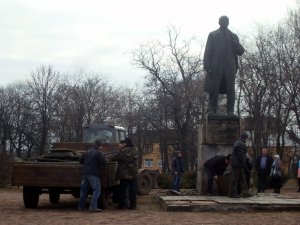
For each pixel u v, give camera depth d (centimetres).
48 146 6719
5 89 7269
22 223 1105
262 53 4256
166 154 5222
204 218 1188
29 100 6906
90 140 2038
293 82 3972
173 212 1332
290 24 4144
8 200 1884
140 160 6072
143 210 1426
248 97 4359
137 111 6475
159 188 2953
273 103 4253
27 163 1435
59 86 6881
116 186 1552
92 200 1366
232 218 1189
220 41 1791
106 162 1384
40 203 1745
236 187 1545
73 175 1412
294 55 4072
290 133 4234
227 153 1748
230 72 1783
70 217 1223
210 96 1798
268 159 2009
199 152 1825
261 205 1368
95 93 7038
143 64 4856
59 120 6725
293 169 4125
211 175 1659
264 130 4366
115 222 1112
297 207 1372
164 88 4816
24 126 6869
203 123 1775
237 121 1762
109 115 6981
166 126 5097
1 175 2953
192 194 1741
